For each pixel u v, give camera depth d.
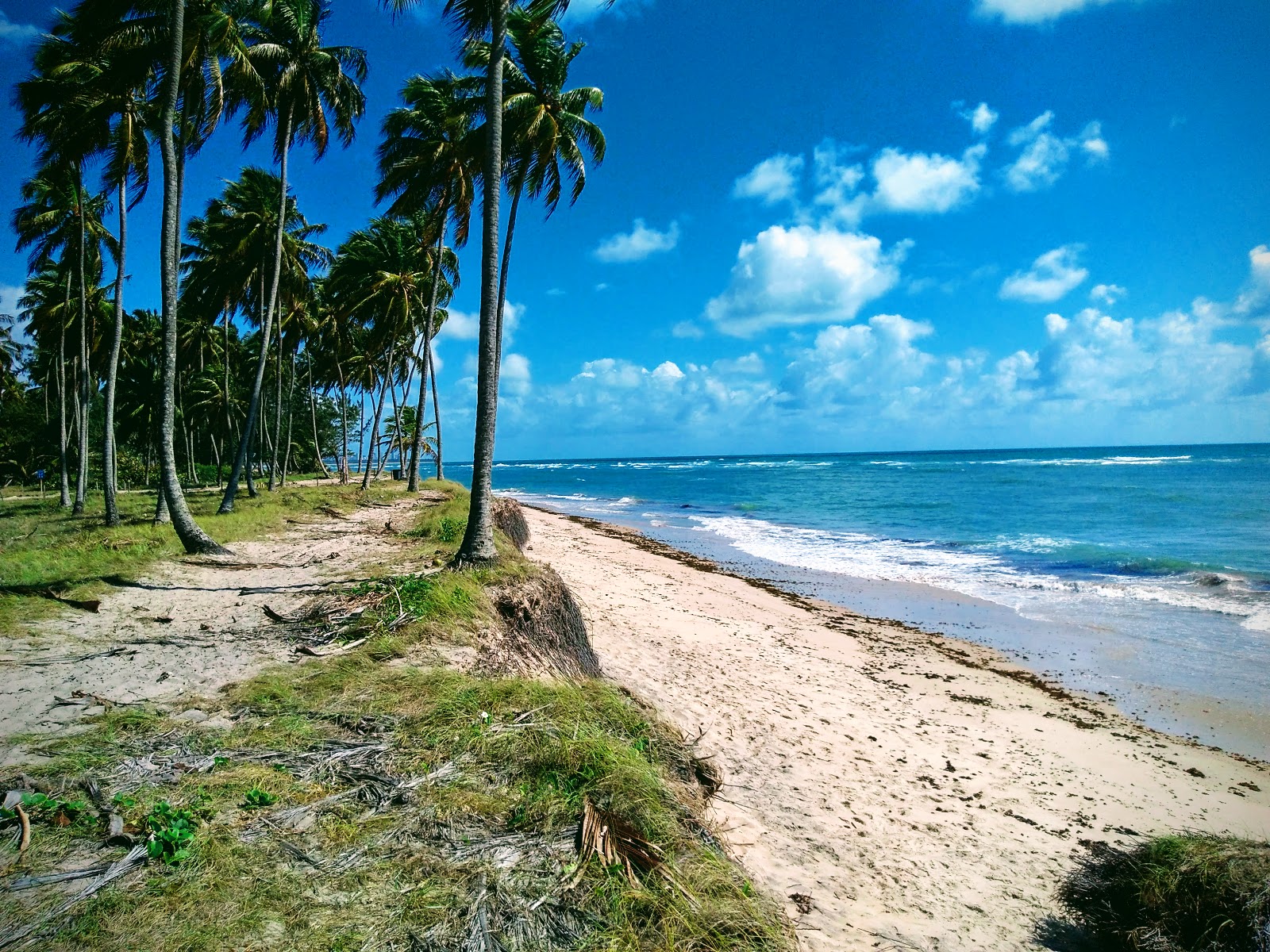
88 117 13.96
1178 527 25.16
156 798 3.48
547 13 10.41
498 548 10.92
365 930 2.72
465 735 4.41
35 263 21.73
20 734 4.18
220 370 44.75
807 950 3.96
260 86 14.45
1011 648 12.08
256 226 21.55
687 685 8.83
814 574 18.62
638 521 33.25
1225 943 4.15
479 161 11.92
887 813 6.17
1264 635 12.35
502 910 2.95
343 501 23.14
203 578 9.66
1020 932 4.61
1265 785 7.29
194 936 2.57
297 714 4.66
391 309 26.55
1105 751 8.08
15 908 2.62
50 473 44.75
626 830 3.58
